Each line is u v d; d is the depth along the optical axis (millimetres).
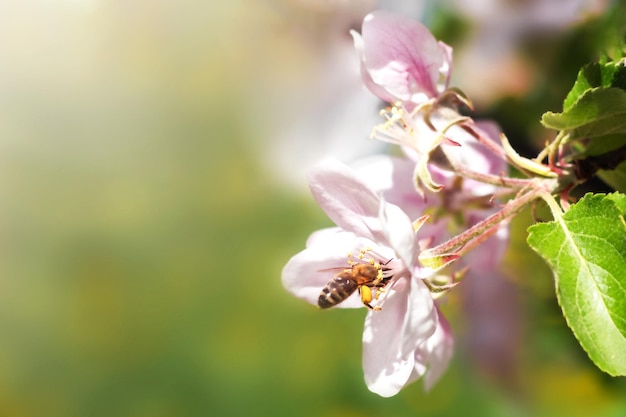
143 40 869
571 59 308
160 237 920
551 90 318
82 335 913
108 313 922
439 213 286
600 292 246
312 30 333
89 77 1042
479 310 371
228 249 840
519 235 356
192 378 809
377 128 275
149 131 962
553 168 264
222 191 873
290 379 709
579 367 403
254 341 762
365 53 268
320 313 703
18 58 1123
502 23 313
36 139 1091
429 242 286
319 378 684
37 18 1114
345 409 658
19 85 1121
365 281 261
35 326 934
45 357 915
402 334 248
